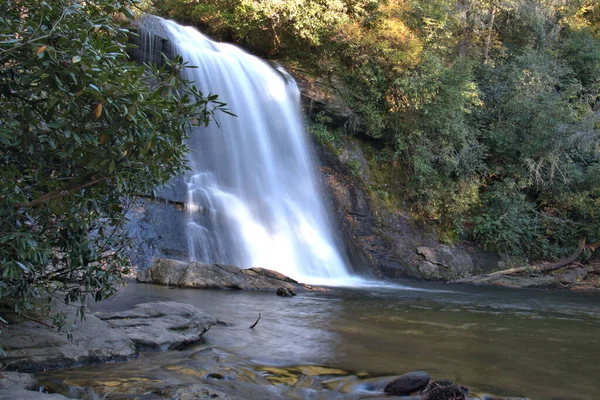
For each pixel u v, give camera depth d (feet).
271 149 53.36
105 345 16.07
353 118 61.16
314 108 59.88
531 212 69.67
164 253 37.50
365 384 14.96
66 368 14.74
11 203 11.21
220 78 51.62
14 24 10.48
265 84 56.18
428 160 62.80
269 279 36.17
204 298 28.94
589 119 68.80
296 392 14.10
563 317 30.78
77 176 12.35
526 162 67.51
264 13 60.85
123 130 11.66
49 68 10.25
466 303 35.86
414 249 56.18
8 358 13.93
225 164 48.21
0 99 11.10
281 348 18.57
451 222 62.39
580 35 88.38
